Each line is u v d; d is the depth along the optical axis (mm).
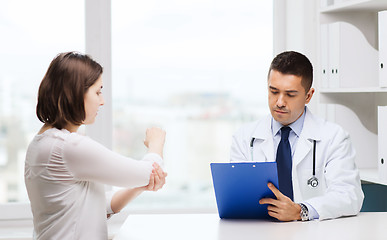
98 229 1659
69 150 1596
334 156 2023
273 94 1991
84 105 1664
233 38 2973
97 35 2820
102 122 2828
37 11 2822
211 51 2961
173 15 2928
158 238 1571
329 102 2729
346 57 2561
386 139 2199
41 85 1664
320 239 1508
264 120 2188
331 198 1830
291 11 2957
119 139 2908
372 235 1556
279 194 1717
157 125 2941
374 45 2729
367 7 2568
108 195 1885
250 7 2980
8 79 2812
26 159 1690
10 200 2824
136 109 2922
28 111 2836
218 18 2959
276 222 1767
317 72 2816
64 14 2840
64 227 1614
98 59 2824
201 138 2973
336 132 2074
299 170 2088
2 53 2803
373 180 2285
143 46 2914
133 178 1636
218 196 1779
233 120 2988
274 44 3004
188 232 1638
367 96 2738
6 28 2803
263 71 2998
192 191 2969
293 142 2115
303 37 2871
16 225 2770
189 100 2957
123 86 2906
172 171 2959
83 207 1635
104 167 1605
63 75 1633
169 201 2957
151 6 2910
